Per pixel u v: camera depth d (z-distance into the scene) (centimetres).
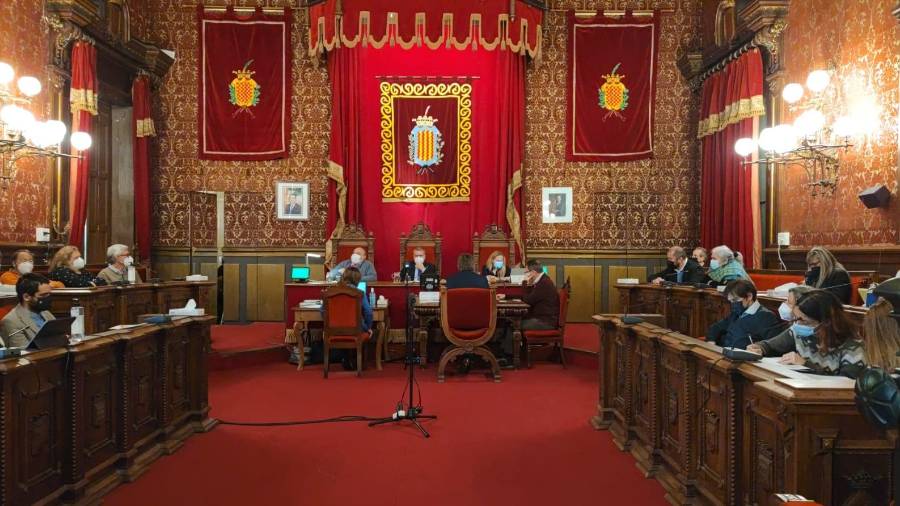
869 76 694
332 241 1092
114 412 422
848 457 247
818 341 312
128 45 1019
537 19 1080
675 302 795
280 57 1159
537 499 392
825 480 246
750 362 315
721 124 1019
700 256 885
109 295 671
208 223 1161
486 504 384
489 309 759
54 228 848
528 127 1173
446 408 623
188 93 1160
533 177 1176
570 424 564
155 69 1110
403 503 385
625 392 502
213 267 1158
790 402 246
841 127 717
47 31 834
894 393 169
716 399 347
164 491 403
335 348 816
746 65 927
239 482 420
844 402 244
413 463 459
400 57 1144
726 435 330
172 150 1156
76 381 370
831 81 761
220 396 672
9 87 756
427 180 1148
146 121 1075
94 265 935
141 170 1073
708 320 705
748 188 923
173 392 507
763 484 290
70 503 364
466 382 748
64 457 365
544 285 850
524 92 1147
